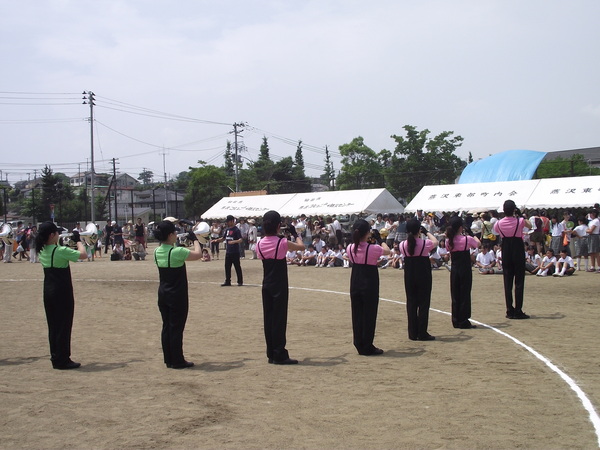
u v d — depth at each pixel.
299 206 34.03
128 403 6.21
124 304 14.10
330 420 5.59
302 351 8.77
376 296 8.45
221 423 5.54
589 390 6.45
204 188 60.38
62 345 7.79
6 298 15.69
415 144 48.69
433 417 5.64
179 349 7.78
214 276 20.48
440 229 24.52
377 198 32.03
